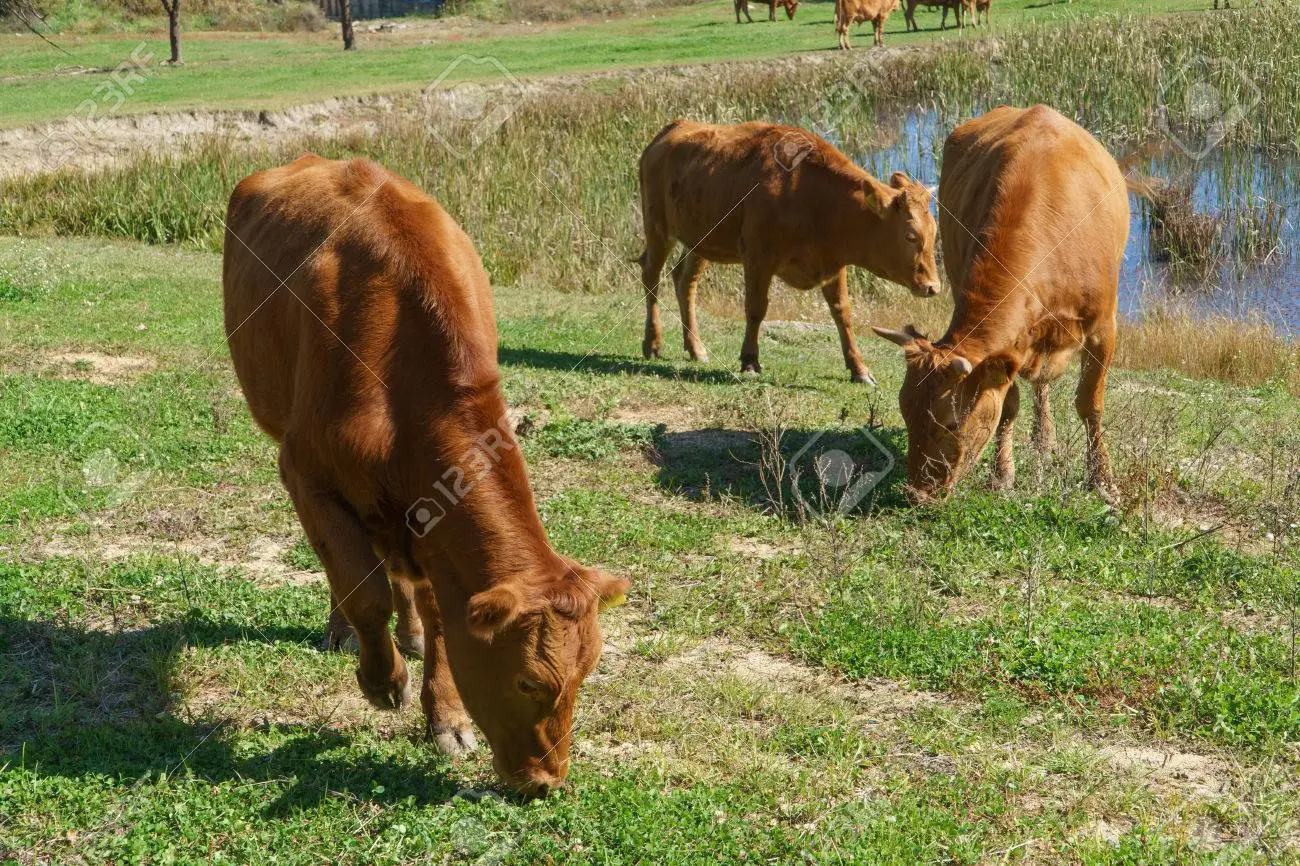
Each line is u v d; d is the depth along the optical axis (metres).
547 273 16.36
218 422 8.42
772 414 8.82
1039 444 8.11
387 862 3.96
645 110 22.45
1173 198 18.95
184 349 10.55
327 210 4.76
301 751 4.62
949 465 6.99
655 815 4.26
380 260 4.41
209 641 5.50
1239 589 6.37
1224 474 8.10
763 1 43.16
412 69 31.53
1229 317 15.02
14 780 4.24
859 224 10.00
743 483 7.91
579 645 3.74
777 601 6.19
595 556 6.67
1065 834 4.24
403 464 4.18
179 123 23.20
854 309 15.73
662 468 8.19
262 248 5.07
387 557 4.54
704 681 5.36
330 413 4.26
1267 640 5.70
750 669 5.55
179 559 6.29
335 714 4.98
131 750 4.55
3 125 21.88
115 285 13.20
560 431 8.74
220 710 4.96
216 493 7.36
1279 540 6.85
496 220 17.06
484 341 4.35
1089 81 23.73
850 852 4.09
